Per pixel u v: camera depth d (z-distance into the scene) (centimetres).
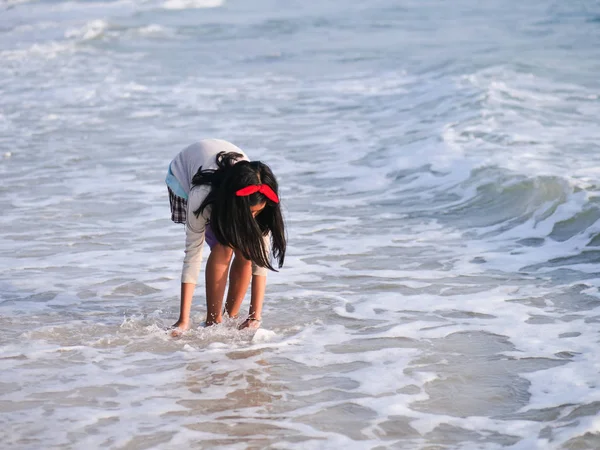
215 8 5353
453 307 840
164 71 2981
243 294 793
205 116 2120
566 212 1137
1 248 1079
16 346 746
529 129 1697
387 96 2272
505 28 3959
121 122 2056
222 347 740
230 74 2883
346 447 559
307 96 2375
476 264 987
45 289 911
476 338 754
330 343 749
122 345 748
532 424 585
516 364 692
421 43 3516
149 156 1670
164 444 565
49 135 1900
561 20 4188
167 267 991
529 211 1170
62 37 3950
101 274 965
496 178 1298
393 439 570
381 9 5072
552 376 664
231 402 631
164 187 1413
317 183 1425
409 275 951
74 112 2197
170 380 671
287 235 1129
